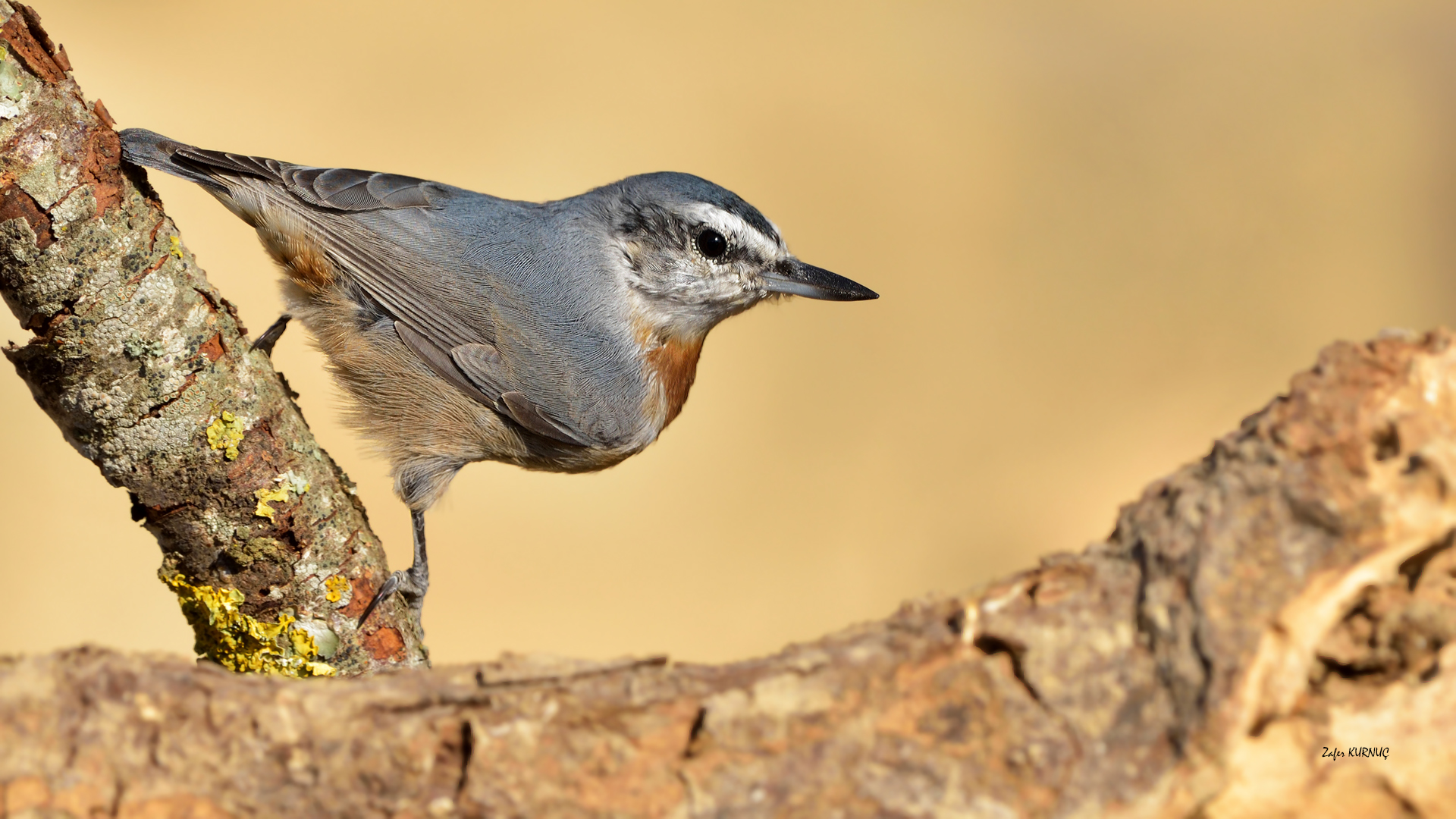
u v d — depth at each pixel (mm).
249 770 4227
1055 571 4453
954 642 4355
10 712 4145
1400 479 4164
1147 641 4215
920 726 4254
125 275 6535
